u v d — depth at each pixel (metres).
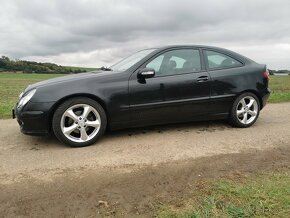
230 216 2.71
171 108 5.37
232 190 3.18
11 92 25.59
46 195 3.26
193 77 5.49
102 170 3.90
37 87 4.81
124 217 2.81
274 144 4.91
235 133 5.63
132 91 5.08
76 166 4.06
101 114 4.95
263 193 3.09
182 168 3.90
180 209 2.88
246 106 6.00
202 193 3.17
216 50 5.92
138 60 5.36
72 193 3.29
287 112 7.90
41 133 4.77
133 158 4.33
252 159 4.20
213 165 3.98
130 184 3.46
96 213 2.89
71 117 4.80
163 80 5.29
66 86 4.79
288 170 3.76
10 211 2.96
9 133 5.91
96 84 4.93
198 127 6.06
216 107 5.75
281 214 2.72
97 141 5.19
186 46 5.69
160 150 4.68
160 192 3.24
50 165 4.12
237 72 5.88
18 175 3.80
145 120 5.28
